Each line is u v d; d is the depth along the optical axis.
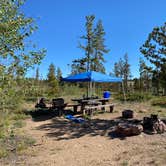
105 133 9.03
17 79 5.66
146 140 7.98
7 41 5.55
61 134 9.17
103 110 15.32
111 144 7.71
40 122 11.61
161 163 5.89
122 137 8.41
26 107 15.54
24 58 5.78
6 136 8.50
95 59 31.50
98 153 6.93
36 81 6.61
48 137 8.75
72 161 6.37
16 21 5.72
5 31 5.50
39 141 8.23
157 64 10.18
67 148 7.45
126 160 6.25
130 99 22.66
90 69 31.33
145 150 6.97
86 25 30.89
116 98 23.91
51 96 23.64
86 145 7.69
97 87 38.75
